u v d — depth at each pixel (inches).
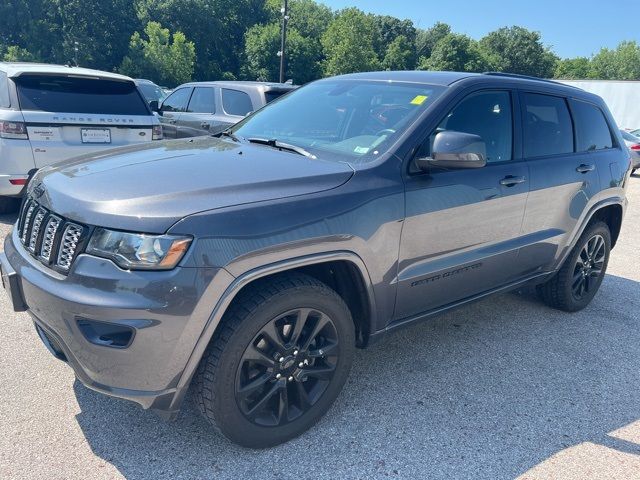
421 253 114.6
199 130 344.2
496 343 151.9
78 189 92.9
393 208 105.9
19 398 110.3
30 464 92.4
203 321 84.4
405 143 111.6
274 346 95.8
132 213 83.7
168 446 99.6
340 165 106.7
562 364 142.0
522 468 100.2
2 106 220.2
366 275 104.0
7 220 236.1
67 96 229.9
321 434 106.0
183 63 2015.3
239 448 100.2
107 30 2213.3
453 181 117.6
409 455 101.6
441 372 133.3
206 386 90.0
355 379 127.4
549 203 147.3
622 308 187.5
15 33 2097.7
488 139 131.4
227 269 84.6
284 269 91.1
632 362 145.9
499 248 135.1
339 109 131.2
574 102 163.0
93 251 84.1
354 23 2278.5
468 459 101.6
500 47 3442.4
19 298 97.3
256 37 2475.4
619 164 175.8
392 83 133.6
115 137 238.5
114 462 94.7
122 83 247.4
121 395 86.5
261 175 97.4
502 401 122.1
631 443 110.0
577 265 173.9
